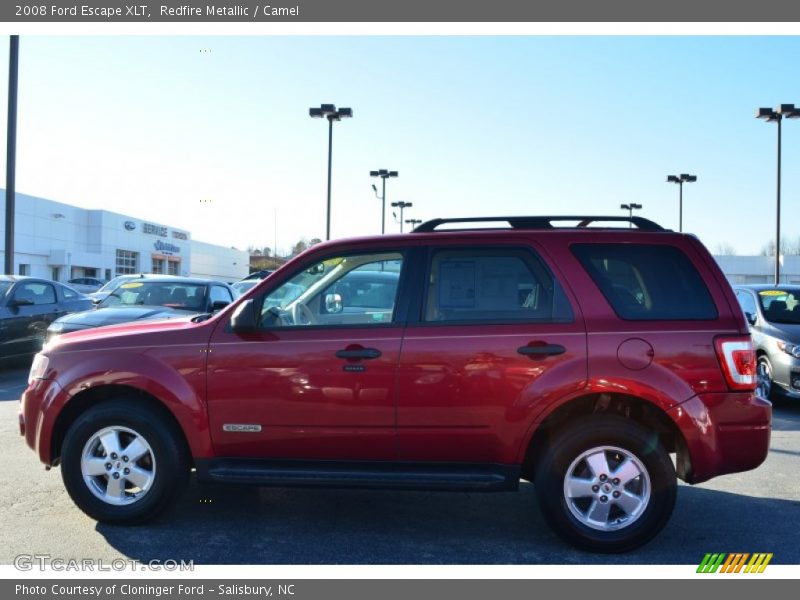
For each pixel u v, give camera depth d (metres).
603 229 4.55
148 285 11.03
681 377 4.21
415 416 4.34
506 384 4.27
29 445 4.75
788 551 4.38
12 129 17.64
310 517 4.98
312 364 4.40
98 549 4.30
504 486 4.31
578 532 4.25
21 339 11.24
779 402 9.77
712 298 4.37
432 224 4.79
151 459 4.59
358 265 4.64
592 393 4.26
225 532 4.64
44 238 48.03
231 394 4.45
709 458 4.19
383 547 4.41
